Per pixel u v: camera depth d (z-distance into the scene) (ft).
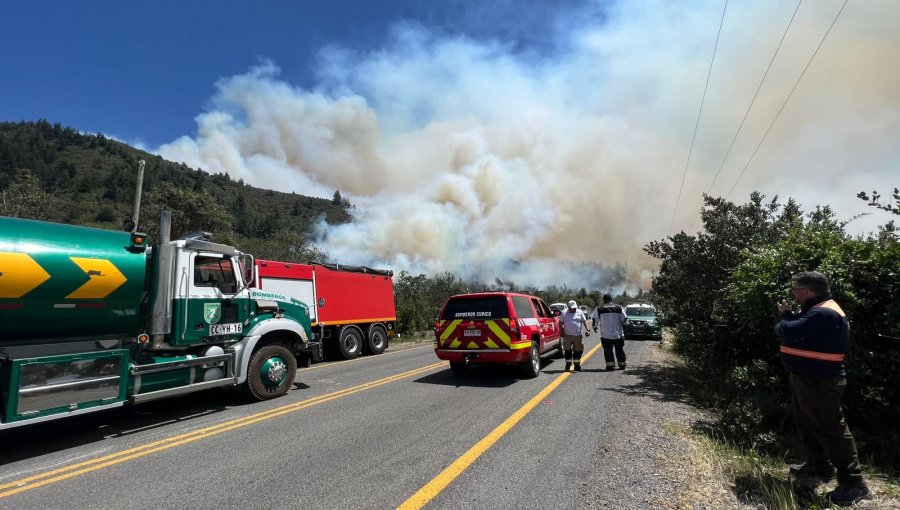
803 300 12.62
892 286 15.87
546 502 11.72
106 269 18.69
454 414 20.89
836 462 11.66
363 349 51.47
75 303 17.89
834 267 17.07
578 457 15.03
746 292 19.99
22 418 15.80
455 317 30.66
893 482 12.56
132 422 20.59
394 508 11.46
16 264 16.28
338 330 45.73
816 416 11.91
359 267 50.62
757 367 18.88
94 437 18.33
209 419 20.90
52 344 17.67
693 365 30.73
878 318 16.22
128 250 19.76
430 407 22.36
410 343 64.13
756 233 27.68
